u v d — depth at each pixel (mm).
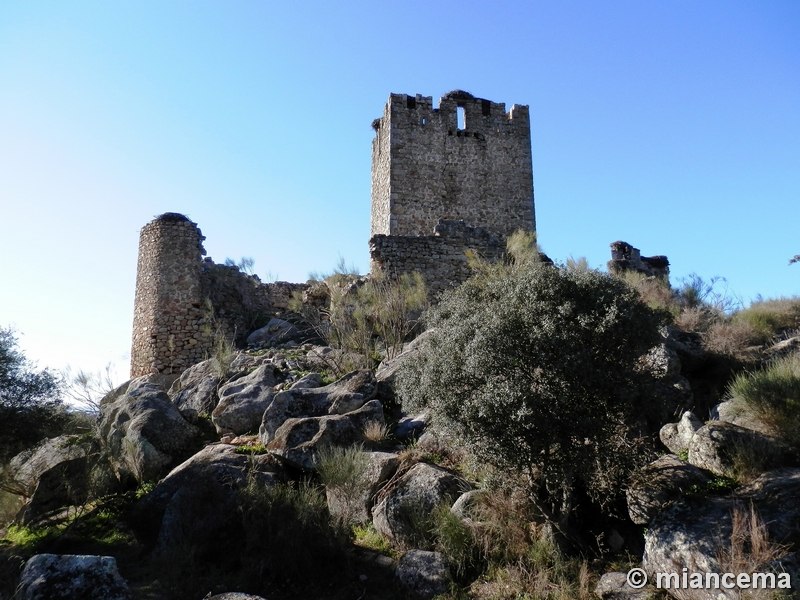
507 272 17781
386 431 12062
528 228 28422
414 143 28031
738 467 8703
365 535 9719
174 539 9820
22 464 13016
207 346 21844
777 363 11945
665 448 10203
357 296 19750
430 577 8289
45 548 10367
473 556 8586
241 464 11086
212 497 10164
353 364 15891
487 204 28266
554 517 8672
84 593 7883
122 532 10711
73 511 11641
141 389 14547
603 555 8477
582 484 9219
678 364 12266
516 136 29188
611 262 25750
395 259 21375
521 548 8500
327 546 9008
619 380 8453
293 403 12992
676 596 7242
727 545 7156
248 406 13781
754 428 9742
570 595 7672
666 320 9578
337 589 8562
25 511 11727
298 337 20797
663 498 8523
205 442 13320
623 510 9008
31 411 12953
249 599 7711
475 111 28938
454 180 28141
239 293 24250
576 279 9297
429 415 10820
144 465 12320
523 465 8430
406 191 27578
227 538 9664
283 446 11258
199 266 22859
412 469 10109
